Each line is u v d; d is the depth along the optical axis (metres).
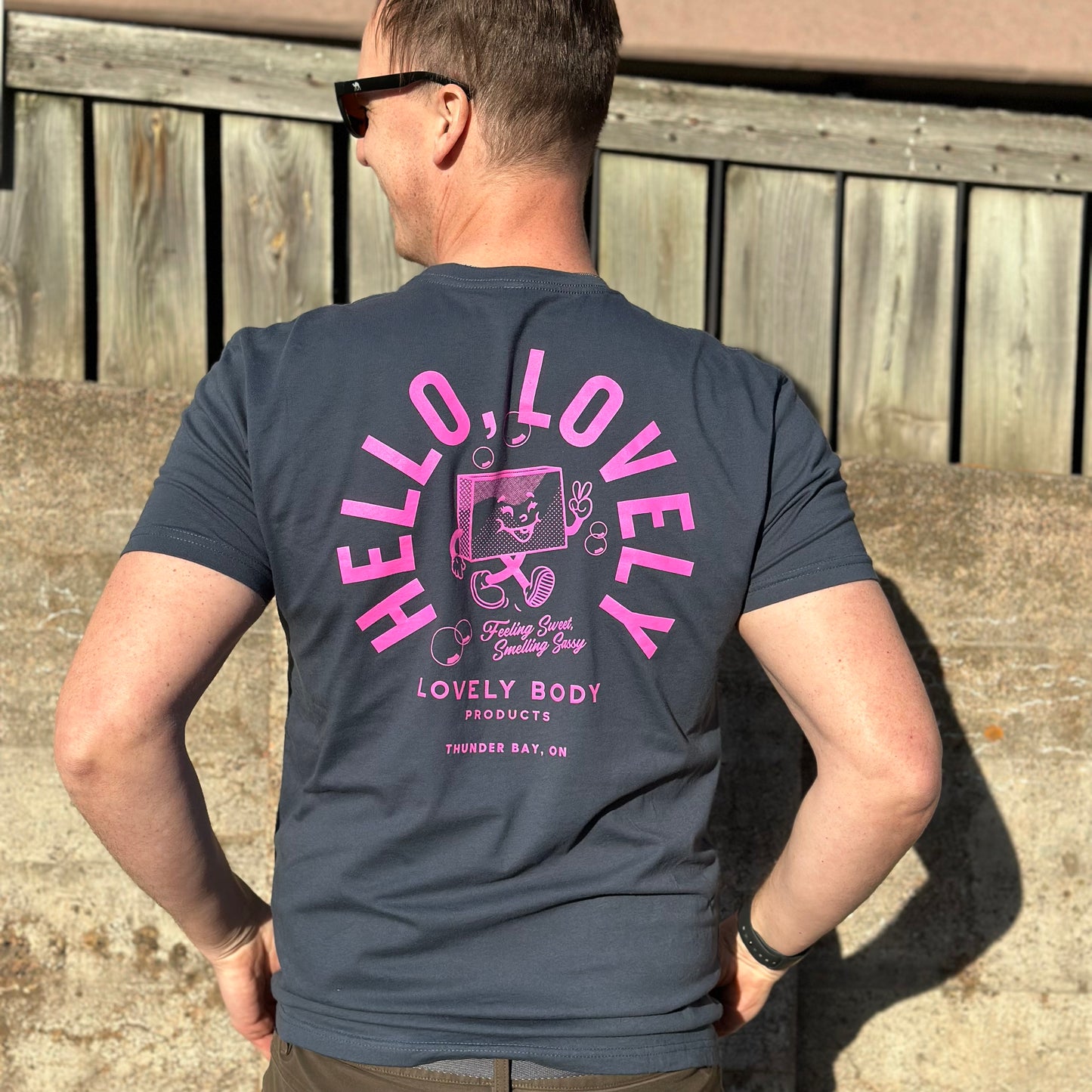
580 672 0.92
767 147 2.05
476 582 0.92
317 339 0.95
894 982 1.85
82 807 0.95
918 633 1.84
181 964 1.75
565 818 0.91
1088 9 1.98
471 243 1.03
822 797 0.99
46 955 1.74
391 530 0.91
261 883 1.76
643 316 1.01
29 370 1.93
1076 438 2.19
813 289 2.09
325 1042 0.93
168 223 1.96
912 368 2.11
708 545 0.93
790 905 1.11
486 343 0.95
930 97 2.08
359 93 1.06
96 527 1.74
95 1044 1.75
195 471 0.93
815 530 0.96
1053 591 1.85
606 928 0.92
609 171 2.04
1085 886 1.86
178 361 1.97
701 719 1.00
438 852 0.92
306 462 0.91
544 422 0.94
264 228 1.98
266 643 1.76
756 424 0.96
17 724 1.73
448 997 0.90
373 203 2.01
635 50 1.93
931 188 2.10
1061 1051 1.86
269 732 1.76
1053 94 2.04
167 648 0.90
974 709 1.85
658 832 0.96
